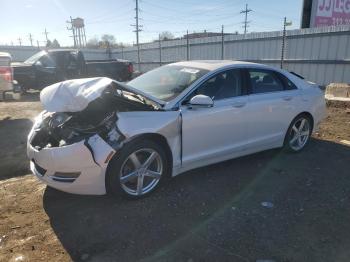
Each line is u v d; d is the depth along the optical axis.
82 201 3.99
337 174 4.86
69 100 3.74
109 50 32.78
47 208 3.84
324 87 14.95
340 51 14.34
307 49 15.62
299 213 3.76
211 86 4.51
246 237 3.30
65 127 3.83
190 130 4.21
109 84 3.97
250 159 5.41
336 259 2.99
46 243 3.20
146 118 3.86
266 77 5.19
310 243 3.21
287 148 5.61
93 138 3.58
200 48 22.11
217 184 4.47
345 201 4.05
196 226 3.48
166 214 3.71
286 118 5.36
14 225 3.50
